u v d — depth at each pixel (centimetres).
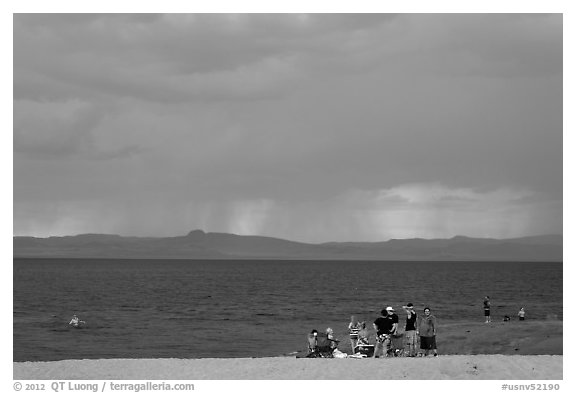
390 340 2653
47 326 5838
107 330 5512
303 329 5647
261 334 5231
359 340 2858
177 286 14362
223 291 12512
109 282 15912
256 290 12950
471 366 2223
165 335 5172
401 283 16462
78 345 4541
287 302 9475
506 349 3083
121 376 2227
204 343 4659
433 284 15850
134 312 7550
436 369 2200
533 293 11825
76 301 9344
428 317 2527
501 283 16425
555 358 2352
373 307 8481
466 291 12544
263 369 2267
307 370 2236
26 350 4288
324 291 12650
